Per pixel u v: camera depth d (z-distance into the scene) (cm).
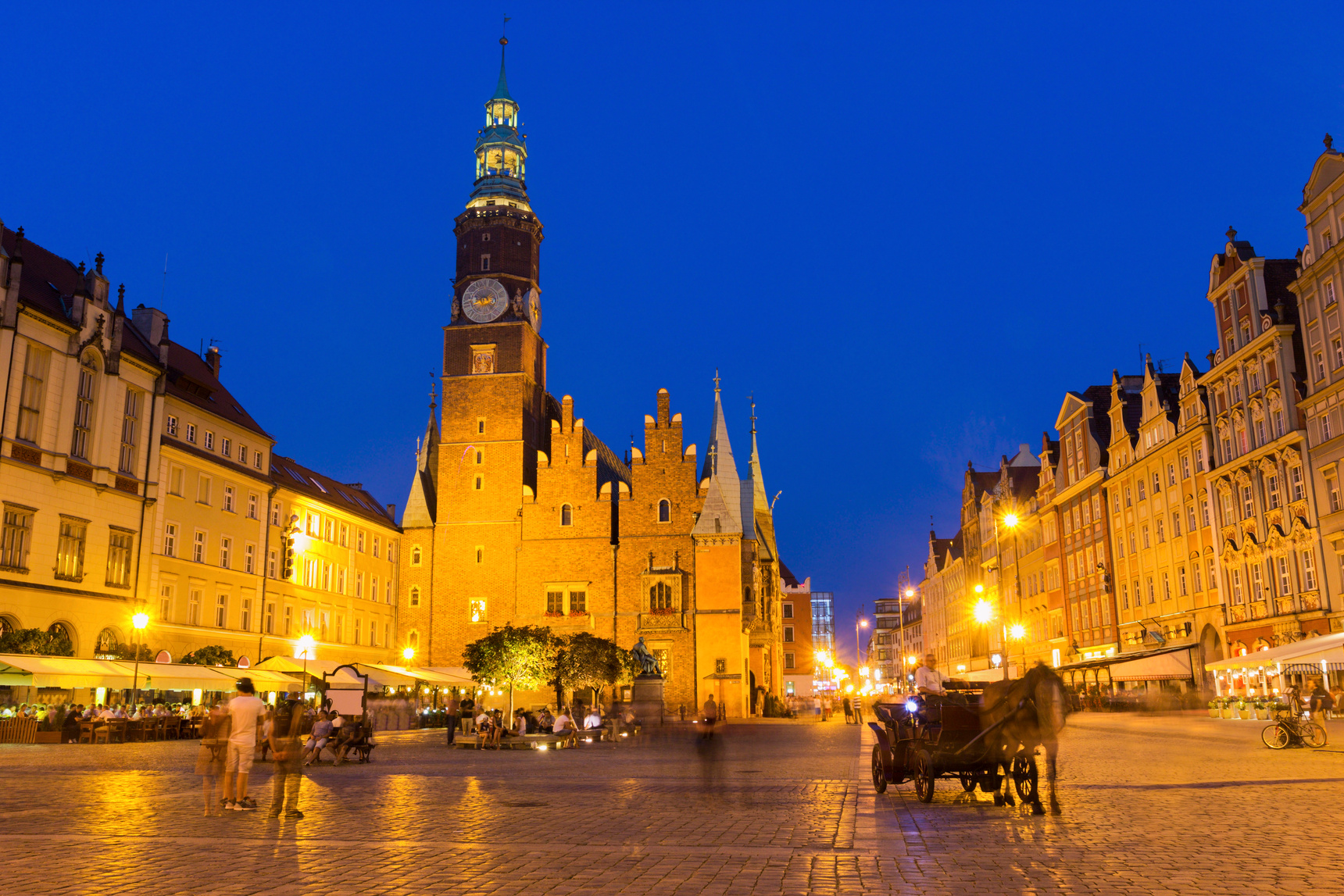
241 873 1074
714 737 2016
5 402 4731
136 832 1408
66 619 5022
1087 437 7931
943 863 1112
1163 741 3412
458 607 8612
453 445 8844
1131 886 975
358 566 8206
